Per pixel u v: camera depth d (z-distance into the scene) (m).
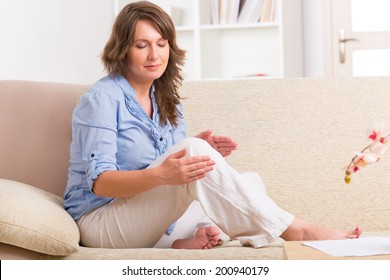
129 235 1.96
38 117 2.40
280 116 2.47
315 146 2.46
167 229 2.04
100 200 2.04
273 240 1.80
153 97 2.23
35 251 1.84
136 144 2.09
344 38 5.05
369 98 2.48
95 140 1.98
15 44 3.05
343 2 5.04
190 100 2.49
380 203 2.44
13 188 1.91
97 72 4.21
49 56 3.43
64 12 3.66
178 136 2.31
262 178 2.45
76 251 1.83
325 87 2.48
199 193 1.83
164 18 2.12
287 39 4.83
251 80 2.50
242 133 2.47
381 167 2.45
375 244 1.46
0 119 2.39
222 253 1.74
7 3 2.98
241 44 4.95
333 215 2.44
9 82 2.49
